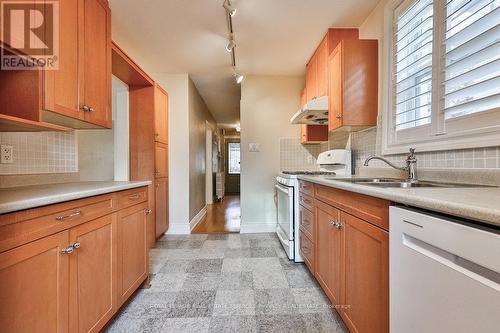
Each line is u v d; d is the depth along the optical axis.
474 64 1.22
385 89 1.97
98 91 1.60
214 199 6.93
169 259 2.51
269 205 3.61
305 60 3.09
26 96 1.19
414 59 1.70
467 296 0.59
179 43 2.66
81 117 1.44
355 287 1.23
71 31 1.36
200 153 4.76
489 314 0.54
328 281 1.61
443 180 1.40
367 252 1.12
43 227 0.94
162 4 2.01
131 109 2.94
